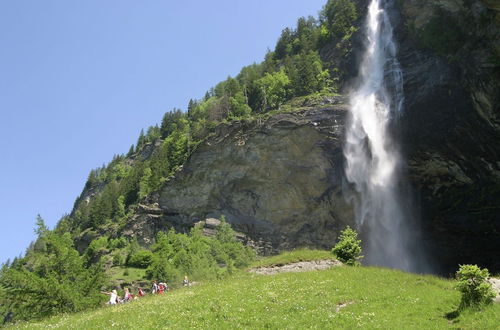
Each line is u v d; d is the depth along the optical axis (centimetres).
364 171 6309
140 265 7550
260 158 7019
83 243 10444
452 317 1593
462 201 5512
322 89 7706
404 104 5941
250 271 2842
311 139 6506
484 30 4891
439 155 5584
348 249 2891
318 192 6725
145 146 16700
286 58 10269
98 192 16275
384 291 1936
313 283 2123
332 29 9188
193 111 14575
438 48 5616
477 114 5097
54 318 2206
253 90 9450
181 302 1939
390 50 6669
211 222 7638
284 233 7025
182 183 8106
